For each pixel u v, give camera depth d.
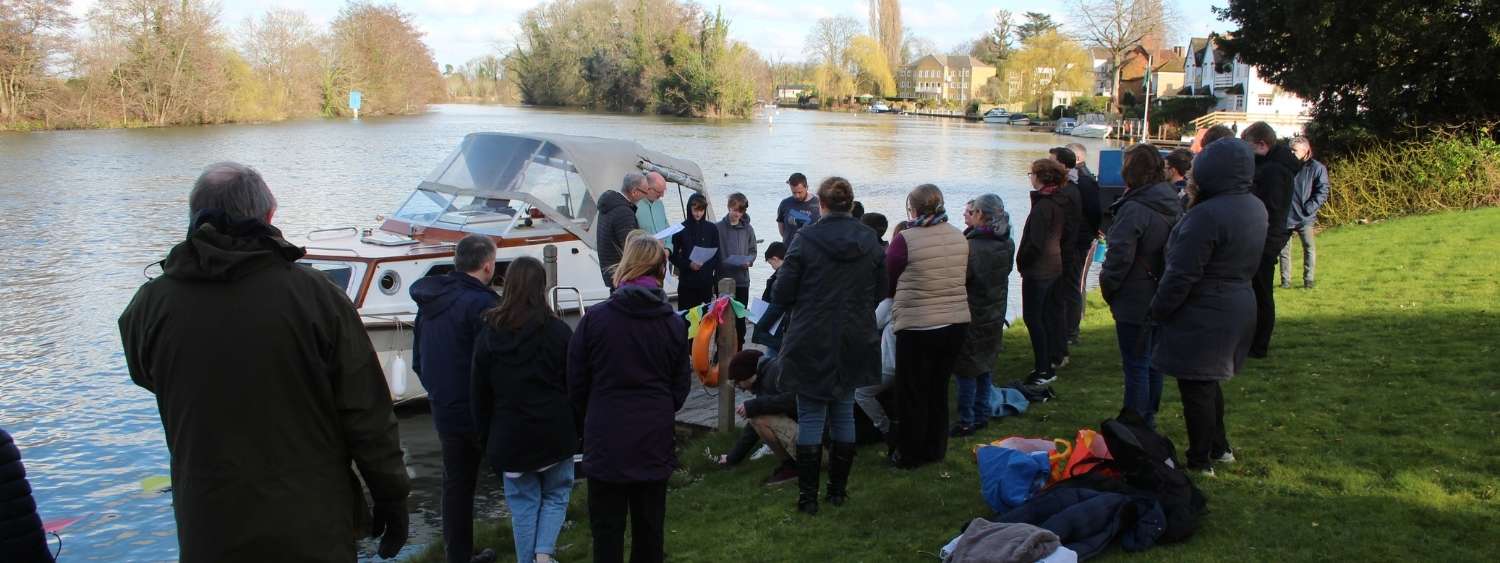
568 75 112.31
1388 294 10.78
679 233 10.19
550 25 115.25
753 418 6.54
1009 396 7.37
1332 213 19.09
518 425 5.00
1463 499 5.08
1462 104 21.48
